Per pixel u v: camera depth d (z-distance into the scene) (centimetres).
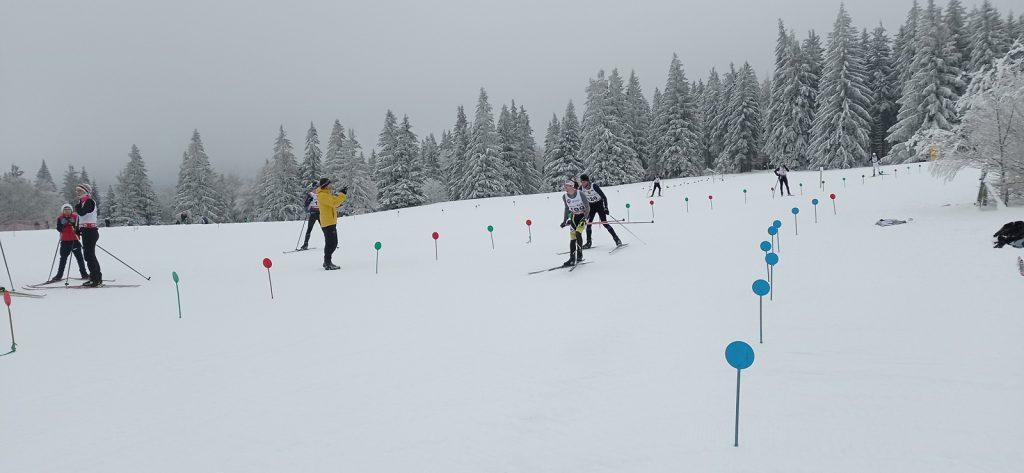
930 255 712
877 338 436
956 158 1098
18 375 466
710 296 632
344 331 587
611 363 432
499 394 380
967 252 701
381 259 1210
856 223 1094
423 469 281
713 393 357
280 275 1024
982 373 349
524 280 838
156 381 443
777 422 309
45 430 352
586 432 314
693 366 411
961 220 966
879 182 2314
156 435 338
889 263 697
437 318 625
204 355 514
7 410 388
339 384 418
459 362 458
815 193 2105
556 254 1096
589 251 1101
